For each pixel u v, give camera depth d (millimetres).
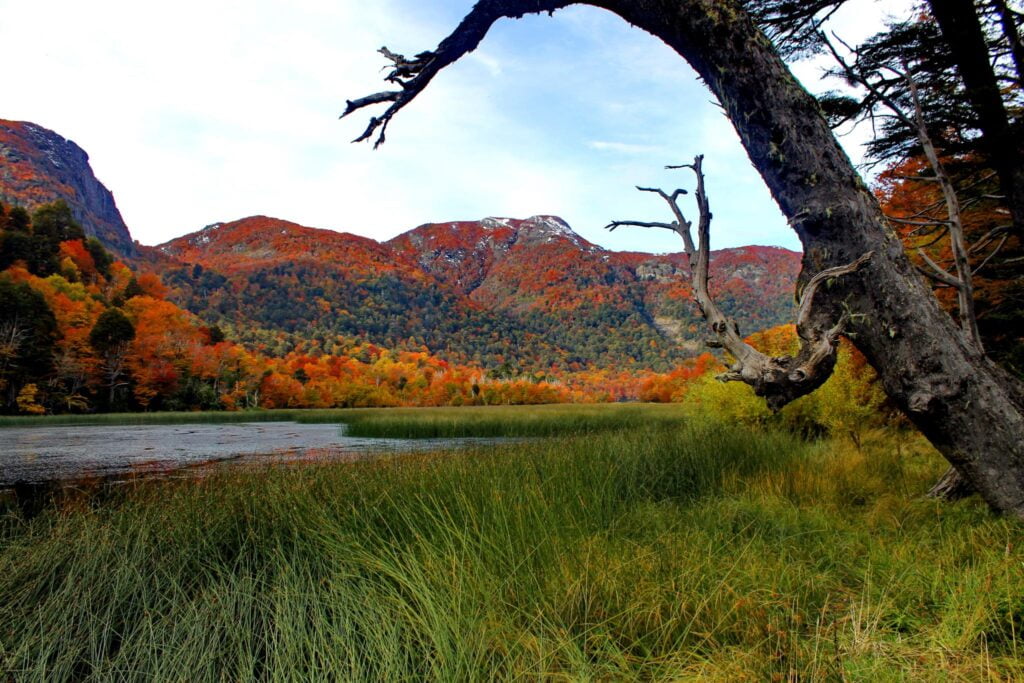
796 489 5352
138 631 2879
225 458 14172
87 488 8789
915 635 2232
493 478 4855
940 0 4691
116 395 57812
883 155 5625
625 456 6637
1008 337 6637
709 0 3062
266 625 2705
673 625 2436
